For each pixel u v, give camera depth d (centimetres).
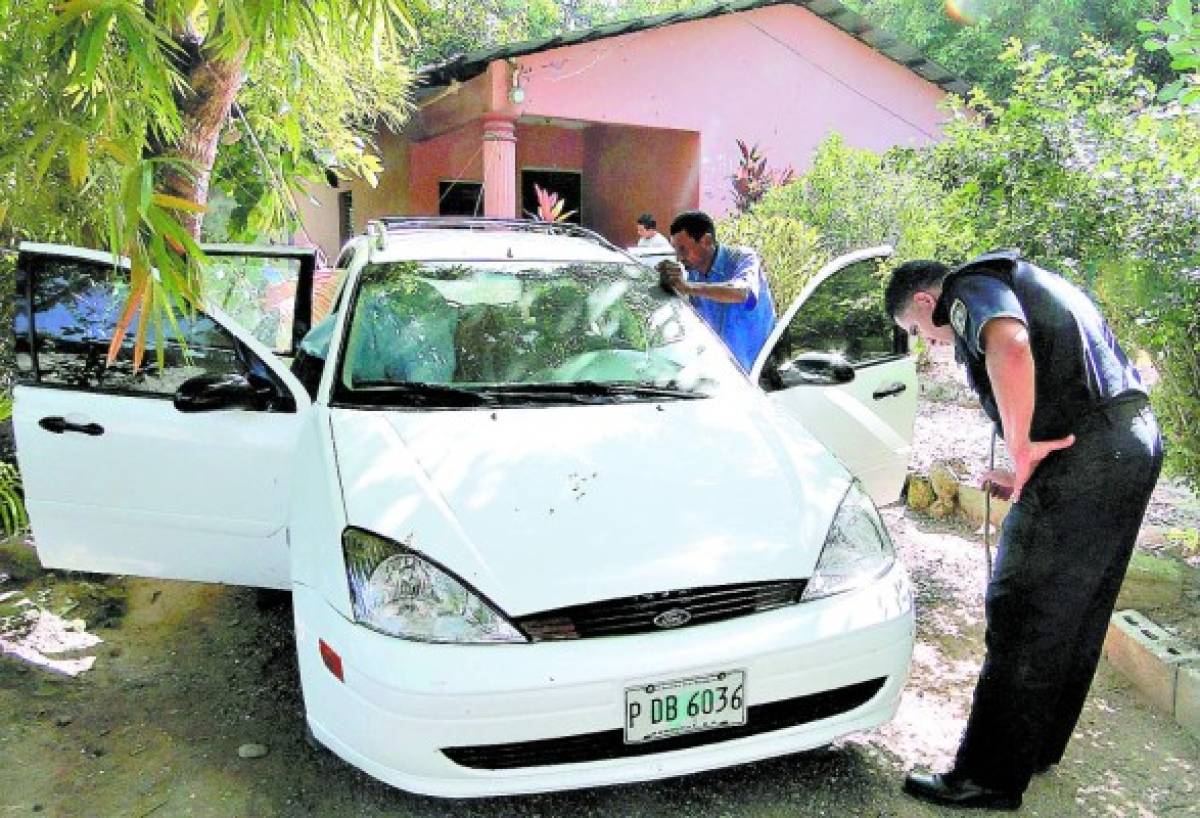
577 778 211
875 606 235
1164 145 352
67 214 312
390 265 339
